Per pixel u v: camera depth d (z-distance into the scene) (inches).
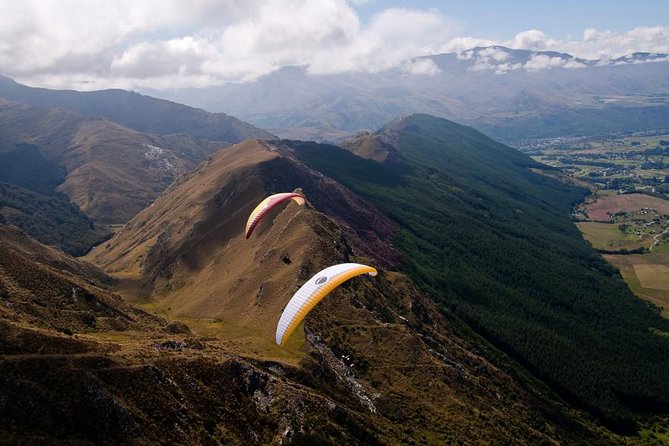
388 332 4739.2
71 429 2306.8
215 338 4313.5
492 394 4918.8
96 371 2603.3
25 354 2603.3
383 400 3983.8
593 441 5329.7
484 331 7377.0
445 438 3757.4
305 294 2704.2
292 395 3157.0
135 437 2404.0
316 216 6727.4
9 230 6574.8
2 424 2191.2
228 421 2837.1
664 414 6481.3
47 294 4375.0
